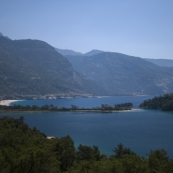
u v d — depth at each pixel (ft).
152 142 534.37
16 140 278.87
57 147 269.85
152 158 211.61
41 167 179.83
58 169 194.18
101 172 183.21
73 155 265.34
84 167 208.03
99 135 630.33
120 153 341.21
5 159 177.47
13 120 513.04
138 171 180.96
